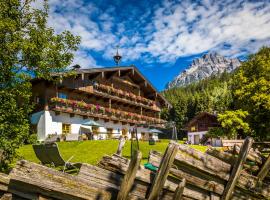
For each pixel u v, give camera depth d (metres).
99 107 40.41
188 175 5.52
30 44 11.83
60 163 11.34
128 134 45.84
